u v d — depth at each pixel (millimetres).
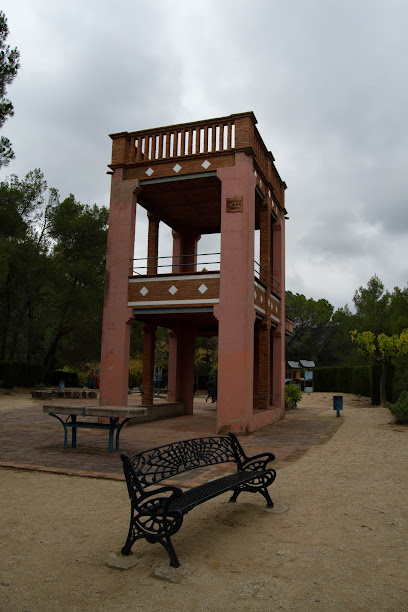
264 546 4363
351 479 7066
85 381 36250
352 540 4527
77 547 4328
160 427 14266
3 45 14055
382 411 19828
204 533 4727
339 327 53188
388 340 22234
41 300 31266
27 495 6090
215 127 14094
